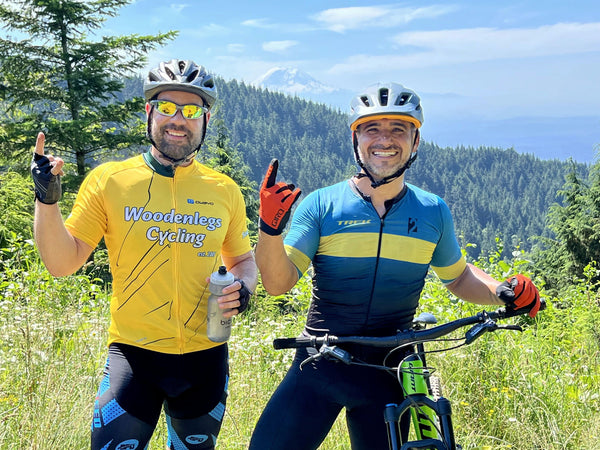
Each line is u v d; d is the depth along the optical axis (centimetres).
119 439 265
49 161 257
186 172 297
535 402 459
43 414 358
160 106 283
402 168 297
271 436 300
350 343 298
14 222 1278
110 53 2288
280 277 288
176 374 285
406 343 266
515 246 632
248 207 3100
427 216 314
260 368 474
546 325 713
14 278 568
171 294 284
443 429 247
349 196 311
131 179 286
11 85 2184
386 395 298
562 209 2811
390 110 288
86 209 282
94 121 2203
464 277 343
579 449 421
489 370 486
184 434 293
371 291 306
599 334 679
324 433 306
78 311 541
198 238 291
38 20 2211
